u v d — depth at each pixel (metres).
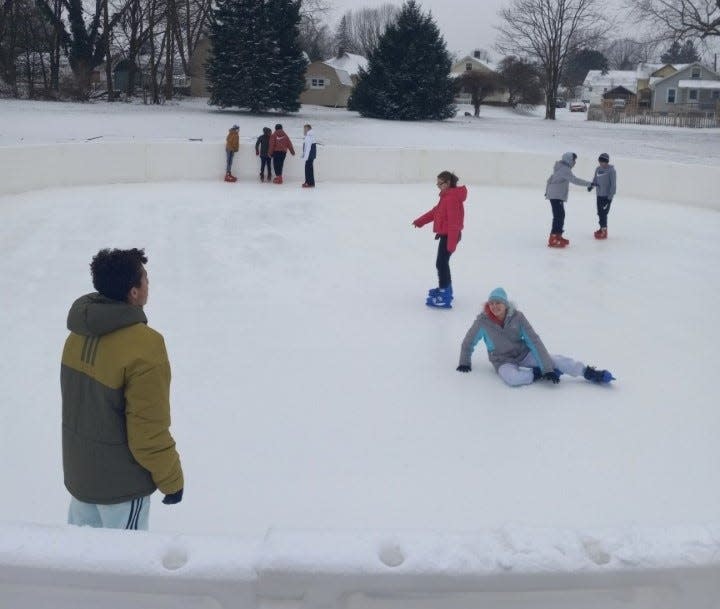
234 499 3.96
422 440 4.68
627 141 30.53
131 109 33.94
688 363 6.21
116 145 15.07
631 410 5.20
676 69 68.19
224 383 5.55
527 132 32.78
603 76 85.50
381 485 4.13
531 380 5.60
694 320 7.43
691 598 1.76
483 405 5.23
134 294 2.68
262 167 16.09
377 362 6.06
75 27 39.66
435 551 1.71
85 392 2.65
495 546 1.73
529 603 1.76
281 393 5.39
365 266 9.38
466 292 8.35
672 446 4.67
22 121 26.75
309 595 1.71
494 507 3.92
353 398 5.33
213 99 36.47
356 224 11.92
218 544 1.75
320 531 1.79
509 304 5.58
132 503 2.75
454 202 7.45
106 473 2.69
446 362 6.09
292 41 36.38
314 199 14.13
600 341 6.73
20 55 42.88
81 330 2.60
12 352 6.10
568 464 4.41
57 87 39.09
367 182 16.58
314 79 53.22
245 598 1.72
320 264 9.38
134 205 12.78
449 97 39.25
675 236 11.72
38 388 5.40
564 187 10.55
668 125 46.44
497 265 9.66
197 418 4.94
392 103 38.12
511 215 13.26
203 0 42.09
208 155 16.08
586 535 1.77
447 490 4.09
